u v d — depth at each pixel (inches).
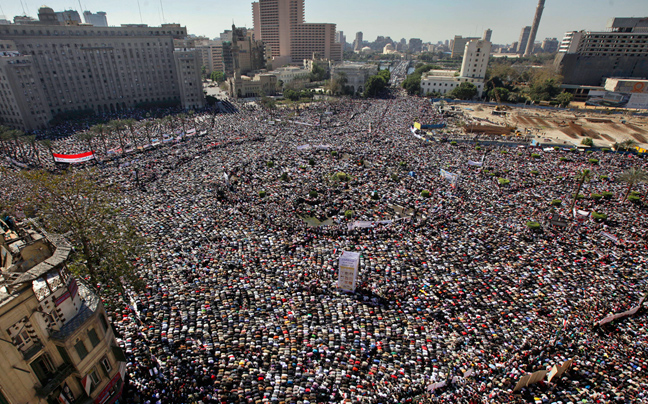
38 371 1026.7
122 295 1672.0
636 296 1796.3
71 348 1045.2
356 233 2508.6
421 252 2224.4
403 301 1795.0
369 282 1939.0
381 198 3093.0
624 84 7598.4
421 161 3996.1
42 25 6722.4
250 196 3073.3
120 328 1558.8
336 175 3575.3
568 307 1727.4
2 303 894.4
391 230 2522.1
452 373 1379.2
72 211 1521.9
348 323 1648.6
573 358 1425.9
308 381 1348.4
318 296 1833.2
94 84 7086.6
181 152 4293.8
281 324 1621.6
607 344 1512.1
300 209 2935.5
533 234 2428.6
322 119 6254.9
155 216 2603.3
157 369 1369.3
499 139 5147.6
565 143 4813.0
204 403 1251.8
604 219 2630.4
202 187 3203.7
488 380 1357.0
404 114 6624.0
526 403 1248.2
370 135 5142.7
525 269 2031.3
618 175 3282.5
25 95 5561.0
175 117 6471.5
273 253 2188.7
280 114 6712.6
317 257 2160.4
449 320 1667.1
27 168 3791.8
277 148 4488.2
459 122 6195.9
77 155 3651.6
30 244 1058.1
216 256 2118.6
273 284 1895.9
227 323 1609.3
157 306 1692.9
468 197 3053.6
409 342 1536.7
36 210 1624.0
